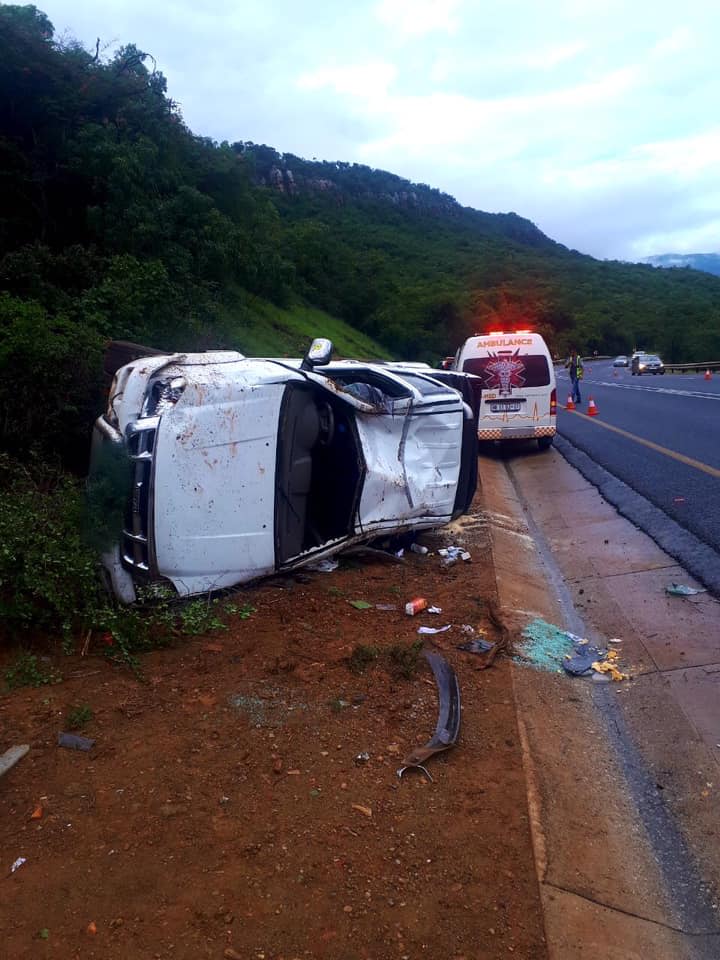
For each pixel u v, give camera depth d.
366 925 2.49
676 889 2.87
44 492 5.81
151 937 2.39
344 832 2.93
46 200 15.17
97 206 15.50
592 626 5.55
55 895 2.55
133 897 2.55
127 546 4.68
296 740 3.57
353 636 4.89
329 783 3.25
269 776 3.27
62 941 2.36
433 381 7.45
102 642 4.54
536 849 2.91
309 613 5.23
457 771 3.42
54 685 4.01
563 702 4.32
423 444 6.87
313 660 4.46
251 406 5.05
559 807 3.26
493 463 13.85
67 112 15.66
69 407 6.98
